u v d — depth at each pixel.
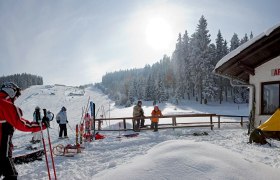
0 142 4.16
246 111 59.16
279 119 11.28
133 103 106.94
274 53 13.88
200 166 4.89
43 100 127.75
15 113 4.18
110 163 6.93
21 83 197.00
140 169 5.05
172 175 4.75
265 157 7.55
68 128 26.08
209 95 74.75
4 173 4.22
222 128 17.64
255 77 14.73
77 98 140.38
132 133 16.31
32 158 8.80
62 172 7.01
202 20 73.62
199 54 74.19
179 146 5.78
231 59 14.04
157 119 17.08
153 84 107.31
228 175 4.69
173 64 107.12
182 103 83.75
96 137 14.17
